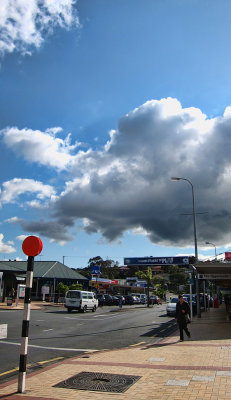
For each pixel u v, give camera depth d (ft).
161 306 158.30
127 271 386.52
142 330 55.31
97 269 169.68
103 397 19.79
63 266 165.78
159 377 23.81
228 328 54.70
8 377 25.32
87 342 42.70
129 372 25.55
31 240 22.67
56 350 36.68
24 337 21.54
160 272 383.45
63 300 130.72
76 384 22.59
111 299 145.48
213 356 30.50
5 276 127.13
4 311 86.69
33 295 144.56
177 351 33.81
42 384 22.75
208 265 69.72
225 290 147.23
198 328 55.26
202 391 20.08
